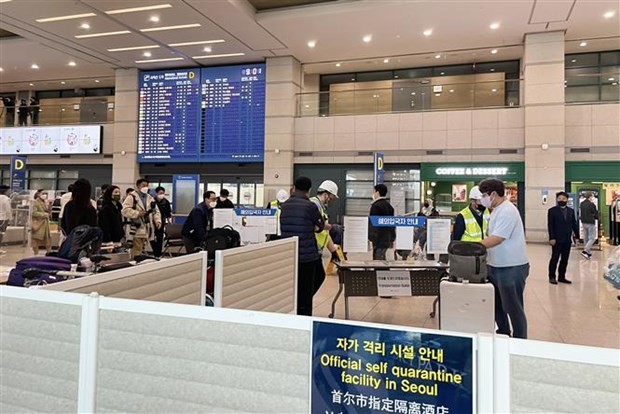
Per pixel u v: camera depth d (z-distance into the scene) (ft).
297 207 13.10
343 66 44.37
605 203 39.63
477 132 37.93
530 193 35.65
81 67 45.96
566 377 2.60
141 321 3.53
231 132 42.75
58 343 3.77
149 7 30.66
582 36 35.73
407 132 39.70
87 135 47.21
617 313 14.93
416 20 32.40
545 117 35.32
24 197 32.73
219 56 41.14
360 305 16.61
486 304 9.85
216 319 3.34
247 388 3.26
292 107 41.50
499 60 42.22
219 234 13.46
